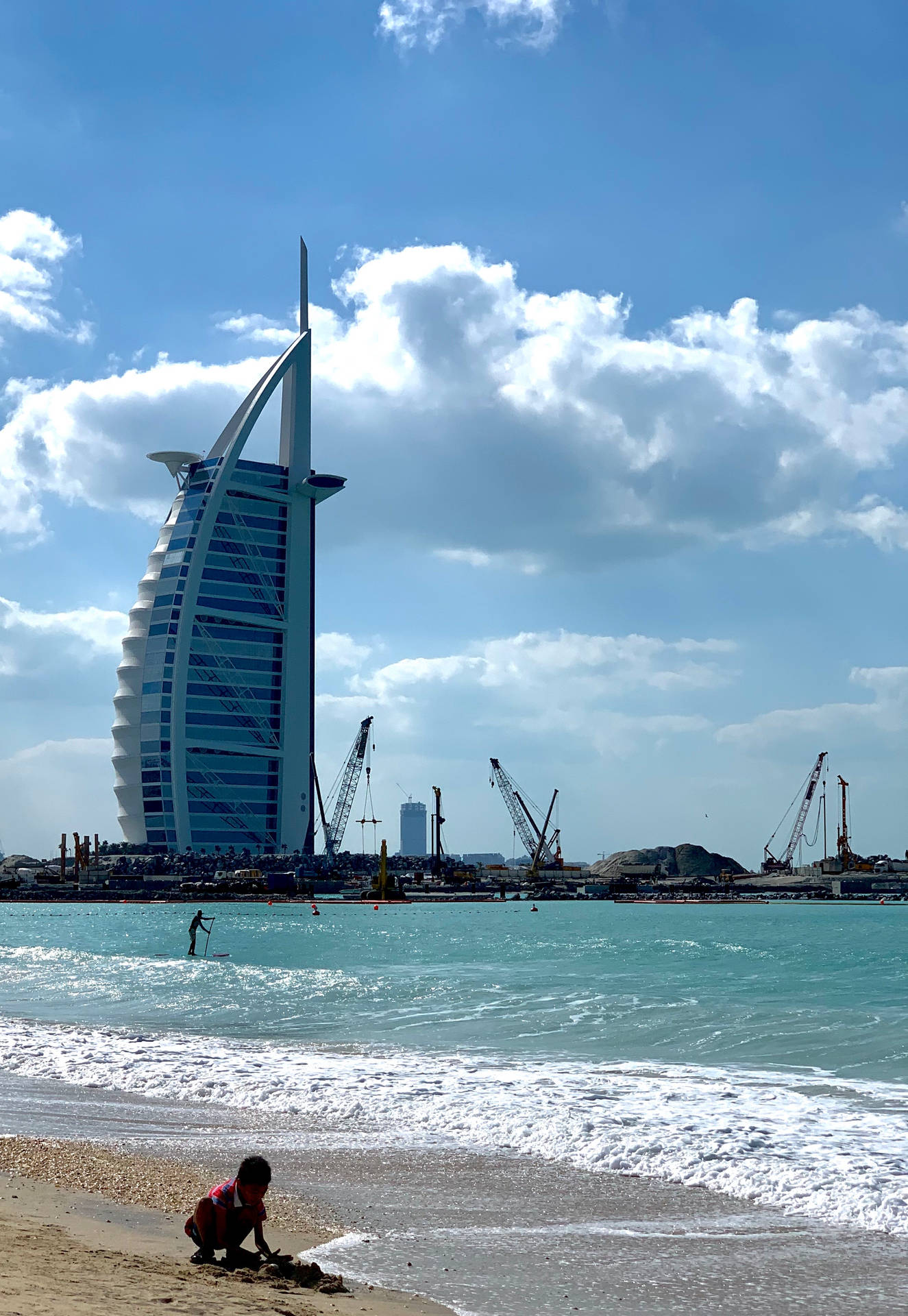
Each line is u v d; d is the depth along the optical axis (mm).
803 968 77562
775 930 173125
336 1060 36125
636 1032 42469
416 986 61500
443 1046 39625
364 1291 15055
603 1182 21469
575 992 57906
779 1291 15422
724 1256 17000
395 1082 31844
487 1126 26062
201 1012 50312
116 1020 48000
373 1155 23703
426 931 167250
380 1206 19734
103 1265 14312
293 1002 53812
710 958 91062
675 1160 22547
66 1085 32844
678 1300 15055
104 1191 19656
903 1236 18016
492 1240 17812
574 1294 15258
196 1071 34156
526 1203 20000
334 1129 26391
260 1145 24562
